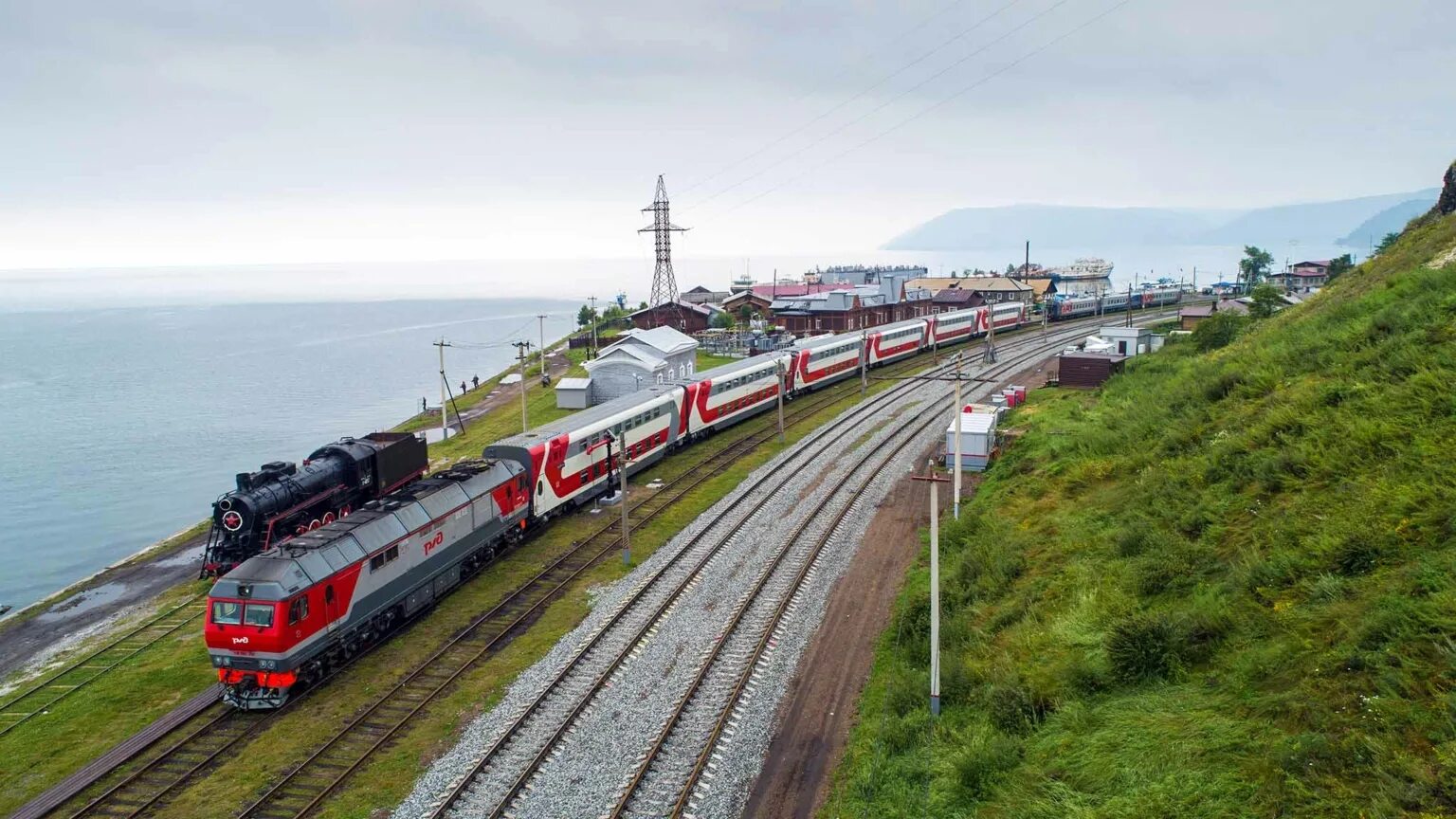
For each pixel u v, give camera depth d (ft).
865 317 355.97
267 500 113.50
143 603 112.06
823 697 75.10
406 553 90.74
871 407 200.13
